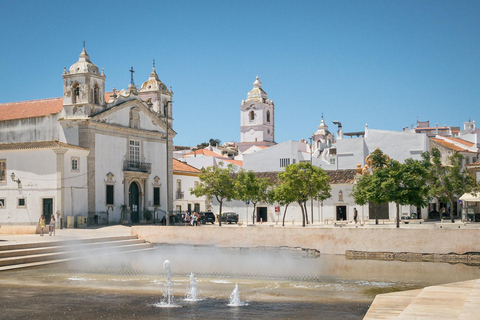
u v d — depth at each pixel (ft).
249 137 511.81
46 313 53.62
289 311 54.90
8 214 176.55
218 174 191.21
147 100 224.12
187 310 55.47
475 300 49.75
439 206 240.12
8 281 76.84
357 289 70.03
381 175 157.58
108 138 188.03
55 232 151.02
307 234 113.80
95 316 52.21
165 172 218.38
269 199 213.87
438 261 101.50
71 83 182.60
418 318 42.88
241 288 70.85
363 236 108.58
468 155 268.41
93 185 179.63
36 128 186.80
